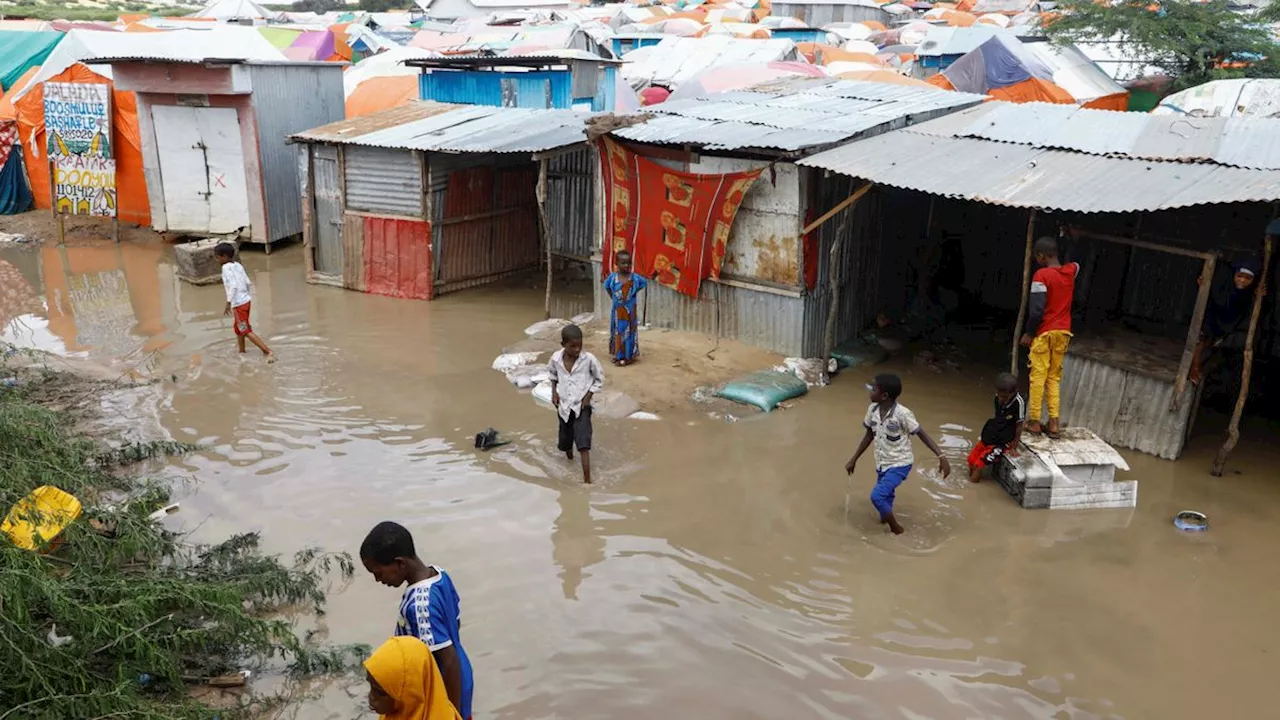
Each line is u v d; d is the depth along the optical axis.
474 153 12.61
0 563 5.23
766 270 10.62
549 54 19.25
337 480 7.97
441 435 8.88
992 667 5.69
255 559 6.48
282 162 16.81
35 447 7.31
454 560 6.78
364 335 11.98
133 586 5.59
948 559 6.89
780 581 6.58
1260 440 8.99
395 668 3.75
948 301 13.01
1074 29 26.41
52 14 52.97
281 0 79.31
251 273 15.45
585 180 14.35
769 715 5.25
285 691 5.39
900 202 11.95
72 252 16.73
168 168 16.89
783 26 40.06
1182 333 9.69
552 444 8.68
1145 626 6.12
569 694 5.41
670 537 7.13
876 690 5.47
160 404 9.59
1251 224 10.12
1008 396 7.73
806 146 9.78
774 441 8.83
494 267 14.77
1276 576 6.72
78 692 4.82
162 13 67.19
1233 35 24.25
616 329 10.44
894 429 7.00
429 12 56.00
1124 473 8.30
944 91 13.09
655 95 26.23
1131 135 9.44
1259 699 5.45
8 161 19.33
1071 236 8.91
